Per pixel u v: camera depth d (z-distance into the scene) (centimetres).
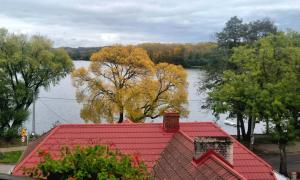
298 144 5644
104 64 4816
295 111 4066
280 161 4478
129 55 4803
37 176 1213
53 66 5503
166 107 4800
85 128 2195
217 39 5781
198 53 8594
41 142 2095
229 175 1406
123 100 4666
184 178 1658
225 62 5512
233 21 5709
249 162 2008
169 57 8581
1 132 5544
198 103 8400
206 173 1546
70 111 7781
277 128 4050
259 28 5697
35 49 5453
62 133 2139
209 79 5672
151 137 2186
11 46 5359
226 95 4541
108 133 2183
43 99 9100
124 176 1201
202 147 1691
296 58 4019
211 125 2336
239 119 5741
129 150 2094
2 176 596
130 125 2244
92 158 1198
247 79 4303
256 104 4169
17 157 4756
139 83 4697
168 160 1956
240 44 5684
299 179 4194
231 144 1702
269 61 4191
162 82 4797
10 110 5531
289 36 4422
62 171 1182
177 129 2228
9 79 5506
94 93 4778
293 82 4022
